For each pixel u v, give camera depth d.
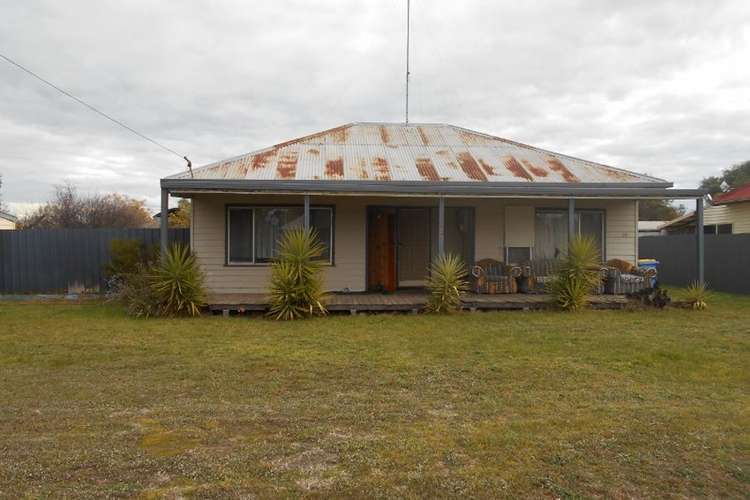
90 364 6.76
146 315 10.55
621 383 5.95
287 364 6.77
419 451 4.00
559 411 4.98
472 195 11.18
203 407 5.06
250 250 12.79
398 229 13.36
